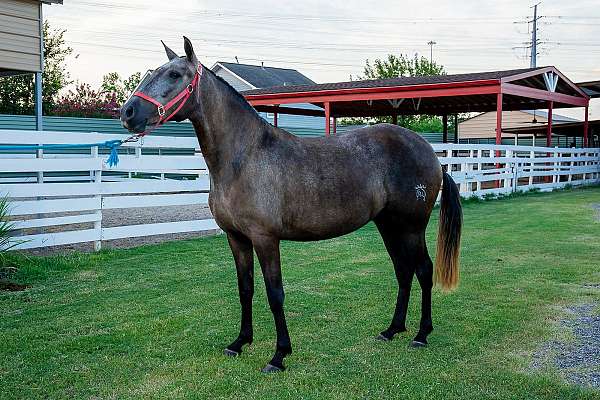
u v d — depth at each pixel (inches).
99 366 155.3
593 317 195.3
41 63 347.9
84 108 1077.8
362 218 161.8
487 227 390.0
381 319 193.0
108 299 217.5
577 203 538.6
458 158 554.9
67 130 757.9
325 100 739.4
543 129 1029.2
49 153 661.3
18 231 301.1
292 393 138.6
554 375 147.9
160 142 323.3
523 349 166.2
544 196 615.8
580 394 136.3
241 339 166.9
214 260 283.9
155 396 137.3
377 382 144.0
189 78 144.6
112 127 796.6
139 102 140.3
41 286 235.0
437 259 175.5
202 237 350.9
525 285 235.5
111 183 304.5
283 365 153.4
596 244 324.5
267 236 149.6
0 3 323.0
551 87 726.5
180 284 239.1
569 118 1628.9
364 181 160.1
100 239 303.0
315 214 153.4
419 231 172.2
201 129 148.0
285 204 149.6
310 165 153.8
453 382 143.9
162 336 178.2
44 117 734.5
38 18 343.6
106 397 137.4
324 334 178.9
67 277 249.3
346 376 148.0
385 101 873.5
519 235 356.2
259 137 150.5
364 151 164.4
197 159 340.2
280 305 151.9
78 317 196.2
